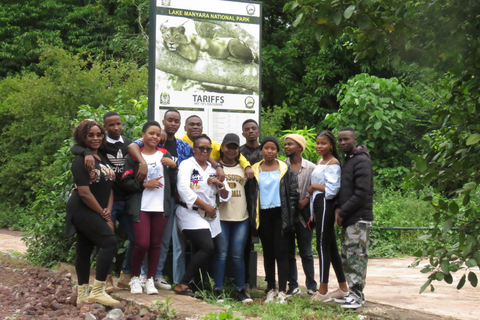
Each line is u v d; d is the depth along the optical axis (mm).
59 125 14070
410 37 3025
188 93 6207
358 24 2988
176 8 6160
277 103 18281
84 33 20828
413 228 9430
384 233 9781
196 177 5281
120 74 15453
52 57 15227
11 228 13586
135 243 5246
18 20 21062
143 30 18188
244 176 5555
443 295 5938
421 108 12172
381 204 10852
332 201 5137
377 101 12188
